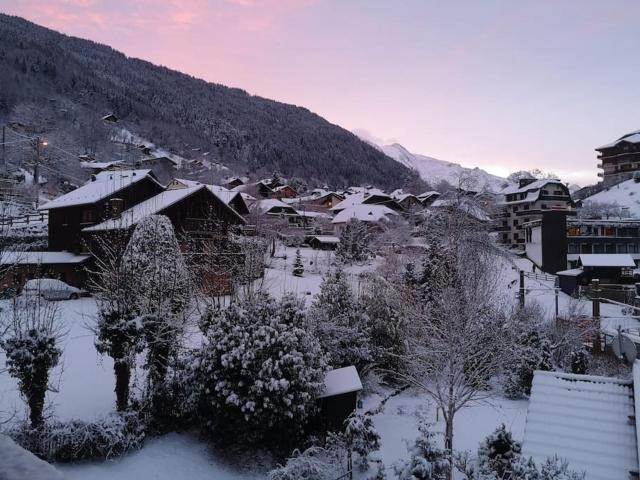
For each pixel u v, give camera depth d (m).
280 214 70.88
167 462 12.74
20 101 105.94
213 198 36.62
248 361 13.18
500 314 22.00
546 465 8.82
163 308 14.93
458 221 36.28
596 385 11.58
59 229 39.34
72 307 28.47
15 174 61.91
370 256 56.16
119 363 13.66
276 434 13.75
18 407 14.13
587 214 79.12
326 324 19.02
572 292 46.25
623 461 9.41
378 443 13.91
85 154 91.81
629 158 110.81
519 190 79.44
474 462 13.70
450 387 14.25
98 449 12.16
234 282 21.66
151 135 136.50
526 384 21.50
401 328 21.30
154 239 17.50
